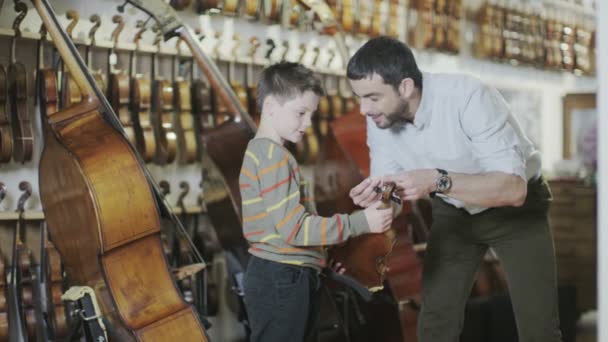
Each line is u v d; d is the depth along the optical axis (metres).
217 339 3.93
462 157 2.50
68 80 3.24
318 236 2.17
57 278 3.13
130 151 2.59
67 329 3.10
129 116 3.43
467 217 2.66
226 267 3.77
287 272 2.23
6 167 3.31
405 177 2.25
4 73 3.09
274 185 2.20
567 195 4.77
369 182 2.29
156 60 3.70
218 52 3.88
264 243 2.27
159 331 2.47
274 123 2.27
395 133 2.61
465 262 2.72
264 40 4.22
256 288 2.26
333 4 4.29
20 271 3.12
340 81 4.56
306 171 4.28
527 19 5.56
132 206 2.52
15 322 3.32
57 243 2.87
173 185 3.80
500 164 2.30
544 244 2.61
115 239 2.48
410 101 2.42
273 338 2.25
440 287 2.73
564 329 4.14
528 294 2.62
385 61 2.29
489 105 2.38
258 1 4.03
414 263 3.44
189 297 3.42
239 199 3.18
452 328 2.76
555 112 5.82
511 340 3.80
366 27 4.52
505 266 2.67
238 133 3.27
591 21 6.02
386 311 3.37
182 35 3.27
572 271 4.72
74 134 2.60
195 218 3.79
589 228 4.73
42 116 3.23
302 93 2.24
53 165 2.71
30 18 3.35
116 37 3.51
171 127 3.60
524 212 2.60
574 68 5.89
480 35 5.35
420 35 4.99
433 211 2.78
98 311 2.48
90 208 2.48
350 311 3.47
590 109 5.65
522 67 5.67
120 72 3.49
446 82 2.41
